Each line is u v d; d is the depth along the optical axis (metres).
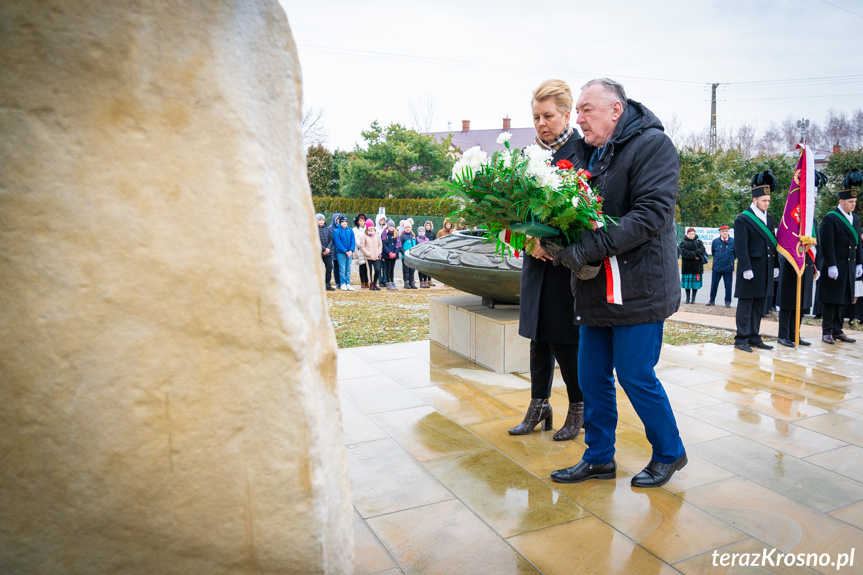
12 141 0.85
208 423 0.92
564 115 3.04
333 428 1.08
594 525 2.31
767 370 4.84
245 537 0.96
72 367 0.88
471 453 3.05
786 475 2.79
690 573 1.99
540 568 2.03
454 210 2.68
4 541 0.93
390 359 5.05
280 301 0.91
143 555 0.95
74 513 0.92
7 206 0.85
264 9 0.99
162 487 0.92
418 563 2.06
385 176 33.34
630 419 3.56
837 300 6.19
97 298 0.87
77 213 0.86
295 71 1.06
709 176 24.92
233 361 0.91
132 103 0.87
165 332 0.89
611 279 2.40
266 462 0.94
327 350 1.08
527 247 2.64
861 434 3.34
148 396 0.90
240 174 0.90
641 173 2.37
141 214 0.88
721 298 12.80
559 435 3.21
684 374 4.68
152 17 0.87
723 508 2.45
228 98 0.90
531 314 3.11
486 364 4.77
